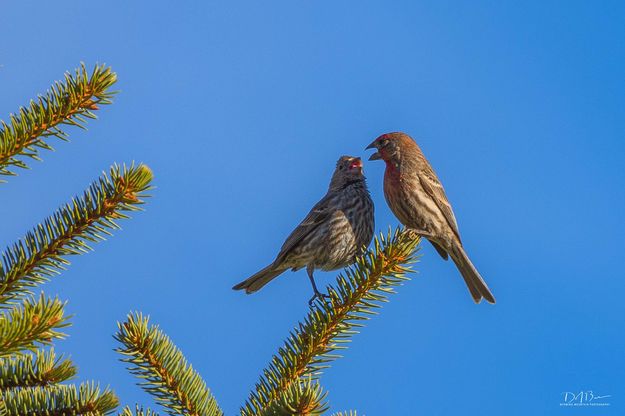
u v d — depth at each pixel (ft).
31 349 18.02
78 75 21.34
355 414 18.30
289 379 24.49
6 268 20.79
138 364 22.67
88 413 19.53
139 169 21.11
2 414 19.08
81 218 21.06
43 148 21.44
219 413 22.94
